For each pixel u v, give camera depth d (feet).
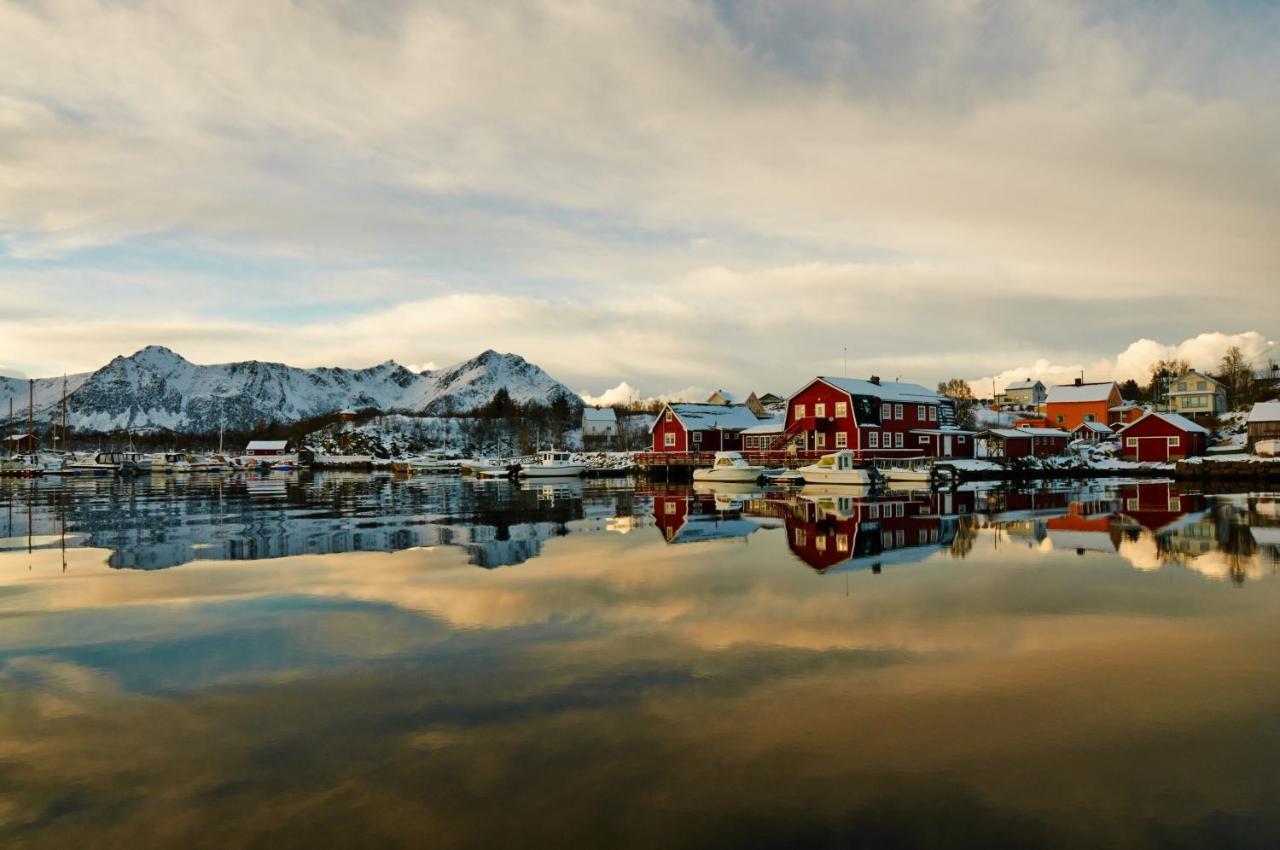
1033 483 190.90
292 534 85.56
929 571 59.16
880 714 29.58
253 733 28.27
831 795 23.45
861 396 219.82
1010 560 64.59
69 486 220.84
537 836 21.26
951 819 22.08
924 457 223.51
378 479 270.05
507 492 174.09
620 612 45.50
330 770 25.32
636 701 31.01
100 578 57.62
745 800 23.15
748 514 108.06
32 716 30.04
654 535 83.20
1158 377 457.68
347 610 46.34
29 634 41.45
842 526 91.56
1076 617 44.09
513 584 54.13
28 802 23.47
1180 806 22.81
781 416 335.67
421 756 26.23
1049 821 21.98
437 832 21.50
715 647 38.27
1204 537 79.10
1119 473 224.53
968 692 31.89
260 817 22.44
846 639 39.63
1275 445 213.87
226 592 51.98
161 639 40.29
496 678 33.86
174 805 23.18
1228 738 27.43
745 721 28.96
